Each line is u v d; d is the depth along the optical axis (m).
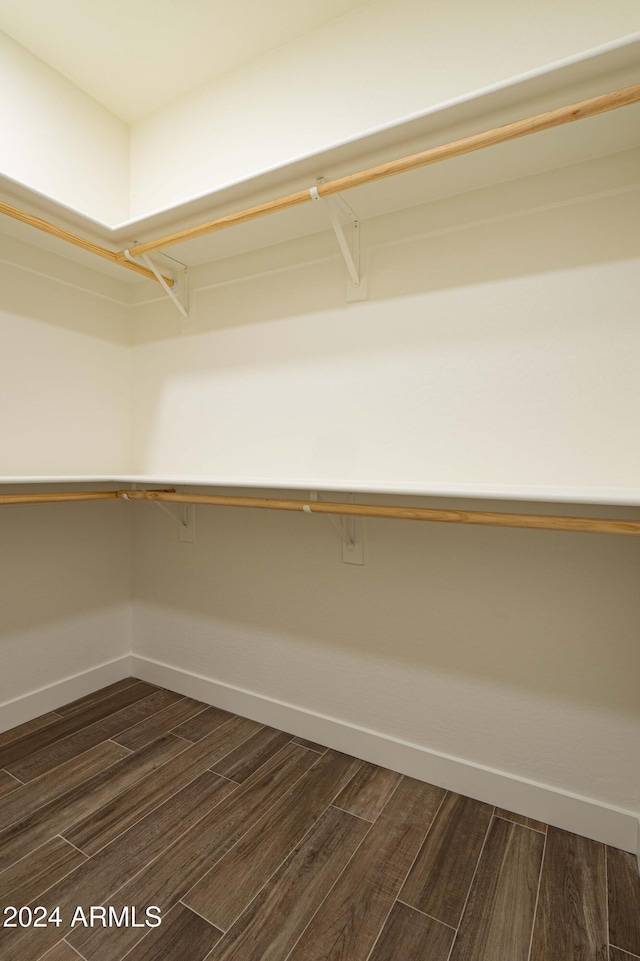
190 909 1.06
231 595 1.94
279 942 0.99
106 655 2.17
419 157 1.18
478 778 1.43
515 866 1.19
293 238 1.73
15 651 1.83
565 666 1.33
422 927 1.03
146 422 2.16
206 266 1.96
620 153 1.24
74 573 2.03
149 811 1.36
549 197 1.32
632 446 1.24
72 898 1.07
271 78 1.79
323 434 1.70
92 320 2.05
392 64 1.56
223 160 1.90
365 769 1.57
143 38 1.72
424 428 1.51
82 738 1.73
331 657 1.70
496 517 1.13
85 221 1.63
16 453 1.79
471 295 1.44
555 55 1.32
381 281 1.58
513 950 0.99
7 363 1.76
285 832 1.29
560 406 1.32
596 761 1.29
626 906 1.08
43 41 1.74
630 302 1.24
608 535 1.27
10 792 1.42
